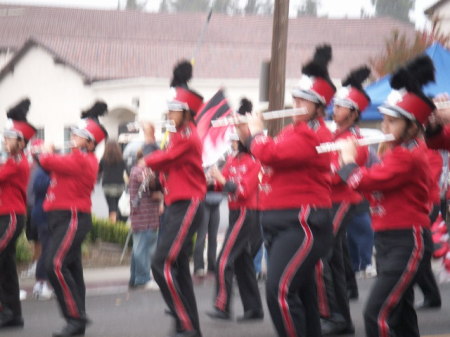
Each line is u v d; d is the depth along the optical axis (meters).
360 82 7.55
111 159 13.54
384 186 5.81
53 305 9.32
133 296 9.93
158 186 10.23
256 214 8.78
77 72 32.75
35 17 38.50
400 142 5.89
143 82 29.69
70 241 7.64
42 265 9.66
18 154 7.99
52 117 33.91
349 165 5.86
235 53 34.41
